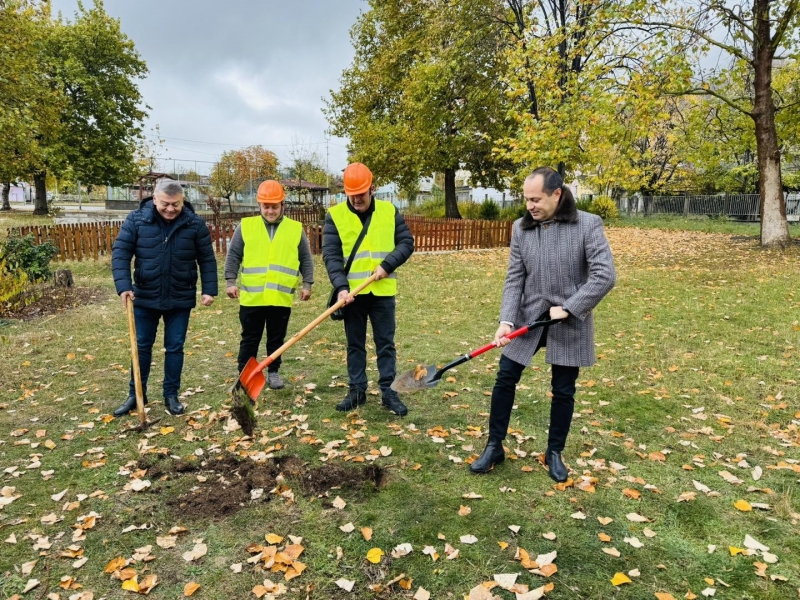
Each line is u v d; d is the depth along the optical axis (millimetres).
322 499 2988
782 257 12250
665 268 11844
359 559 2508
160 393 4641
